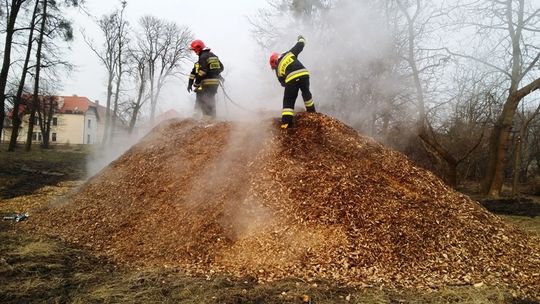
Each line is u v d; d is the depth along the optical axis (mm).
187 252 5609
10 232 7051
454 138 20078
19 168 19812
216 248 5570
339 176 6344
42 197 11156
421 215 6051
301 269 5098
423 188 6668
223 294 4469
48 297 4457
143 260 5648
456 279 5059
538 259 5797
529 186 19078
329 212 5805
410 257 5371
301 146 6832
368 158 6906
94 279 4969
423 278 5023
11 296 4445
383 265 5195
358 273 5023
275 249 5395
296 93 7168
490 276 5191
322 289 4613
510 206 13484
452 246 5691
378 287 4746
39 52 23375
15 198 11086
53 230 7094
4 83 21047
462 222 6227
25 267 5285
